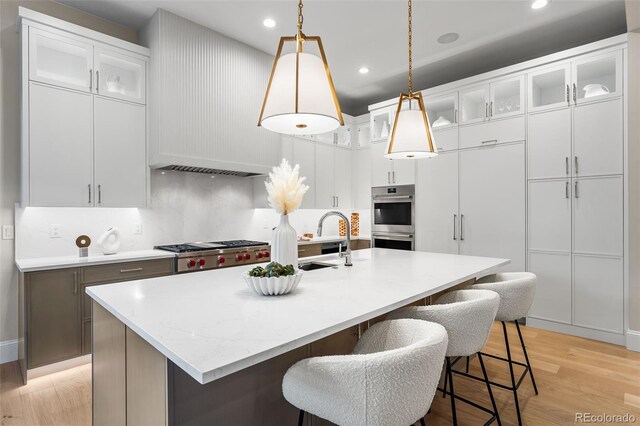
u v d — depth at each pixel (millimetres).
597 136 3250
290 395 1162
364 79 4754
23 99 2658
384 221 4895
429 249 4406
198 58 3455
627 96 3080
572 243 3389
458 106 4160
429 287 1776
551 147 3504
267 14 3246
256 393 1404
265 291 1580
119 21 3373
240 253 3652
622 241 3129
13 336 2855
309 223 5320
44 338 2555
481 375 2594
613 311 3176
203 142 3498
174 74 3289
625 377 2549
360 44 3771
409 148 2150
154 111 3230
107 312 1581
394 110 4793
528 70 3639
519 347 3109
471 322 1551
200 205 3988
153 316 1288
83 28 2916
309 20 3318
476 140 4004
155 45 3221
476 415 2102
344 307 1414
